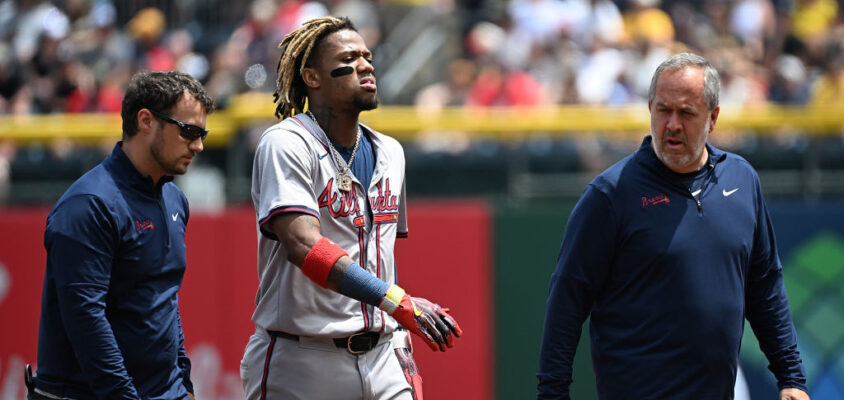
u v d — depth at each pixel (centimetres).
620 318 1314
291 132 1275
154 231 1277
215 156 2708
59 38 3528
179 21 3631
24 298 2570
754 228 1326
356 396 1318
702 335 1275
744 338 2428
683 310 1277
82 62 3509
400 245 2489
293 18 3531
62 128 2888
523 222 2472
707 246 1284
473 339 2464
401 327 1411
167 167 1274
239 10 3622
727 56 3456
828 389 2430
